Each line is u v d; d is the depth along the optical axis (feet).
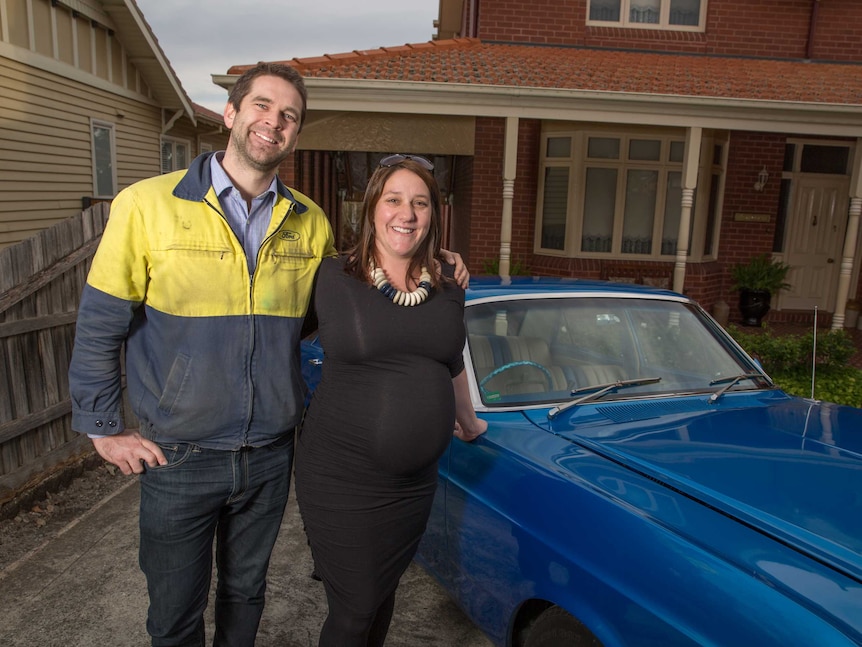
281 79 6.64
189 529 6.96
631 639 5.91
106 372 6.48
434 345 6.84
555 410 8.79
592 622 6.28
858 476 6.82
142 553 7.12
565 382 9.49
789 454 7.36
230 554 7.63
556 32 34.32
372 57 29.66
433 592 10.80
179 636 7.23
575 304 10.36
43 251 13.62
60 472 14.30
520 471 7.59
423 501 7.07
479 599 8.10
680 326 10.60
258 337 6.82
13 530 12.51
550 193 34.09
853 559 5.44
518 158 33.78
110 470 15.52
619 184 33.09
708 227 34.45
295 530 12.76
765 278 33.30
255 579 7.69
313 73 26.61
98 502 13.91
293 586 10.81
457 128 27.71
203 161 6.77
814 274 35.83
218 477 6.88
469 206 34.65
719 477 6.79
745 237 34.63
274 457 7.27
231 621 7.72
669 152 32.96
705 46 34.50
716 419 8.60
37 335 13.71
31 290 13.12
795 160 35.06
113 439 6.57
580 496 6.82
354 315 6.75
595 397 9.21
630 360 10.02
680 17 34.91
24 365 13.37
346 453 6.76
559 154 33.60
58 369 14.35
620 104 26.21
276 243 6.84
